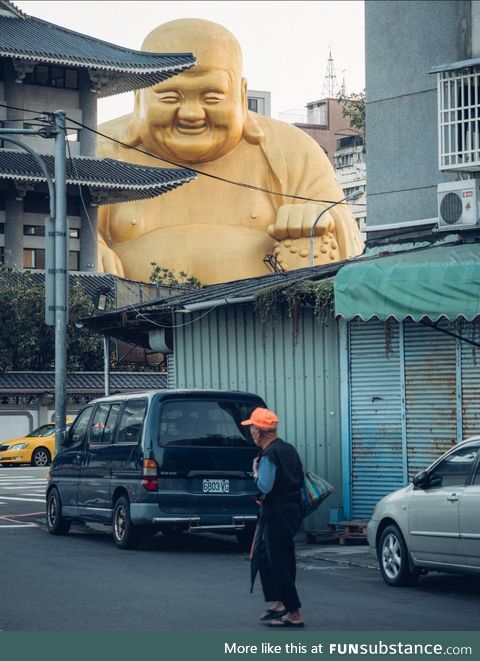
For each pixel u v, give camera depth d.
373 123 20.44
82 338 53.09
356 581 14.02
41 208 59.28
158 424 16.62
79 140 60.50
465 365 17.38
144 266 64.69
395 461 18.20
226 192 68.12
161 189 60.25
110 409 18.06
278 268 64.31
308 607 11.88
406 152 20.00
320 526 19.08
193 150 66.19
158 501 16.45
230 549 17.61
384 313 16.27
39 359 53.56
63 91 60.16
